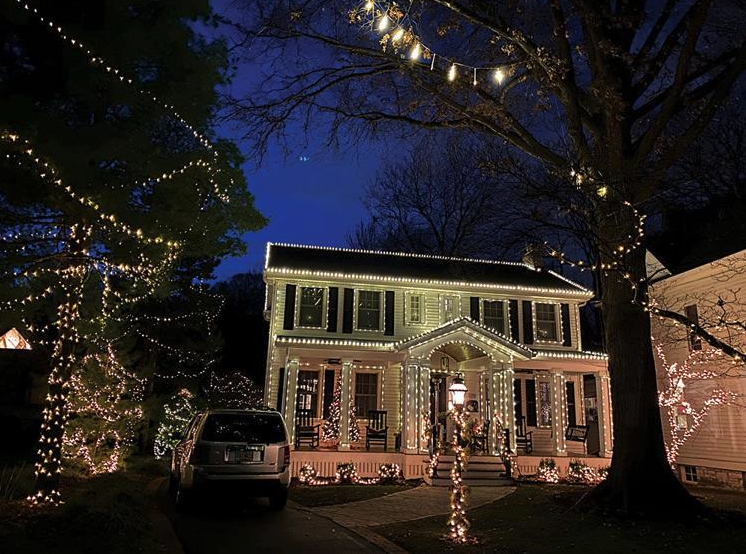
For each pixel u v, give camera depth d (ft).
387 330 63.62
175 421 69.00
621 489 31.99
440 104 42.04
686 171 48.93
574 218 34.71
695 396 57.93
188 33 32.55
